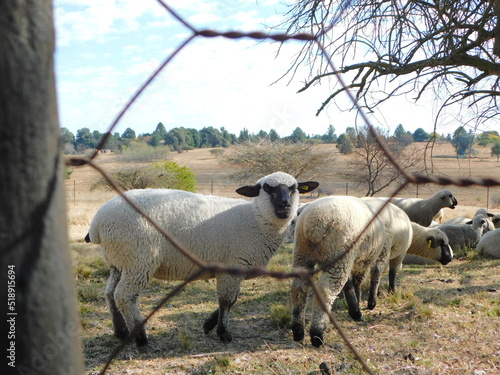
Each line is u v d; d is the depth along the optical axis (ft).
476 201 113.19
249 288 26.61
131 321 16.70
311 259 18.39
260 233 17.92
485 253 35.94
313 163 83.97
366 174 75.05
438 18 20.59
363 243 18.89
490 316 20.34
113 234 16.48
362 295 25.03
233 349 17.15
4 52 3.33
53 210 3.60
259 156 84.12
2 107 3.36
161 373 14.82
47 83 3.56
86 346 17.34
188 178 94.12
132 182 86.02
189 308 22.71
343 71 22.08
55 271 3.62
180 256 17.24
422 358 15.69
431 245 27.55
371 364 15.25
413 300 22.52
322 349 16.96
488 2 19.72
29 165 3.47
